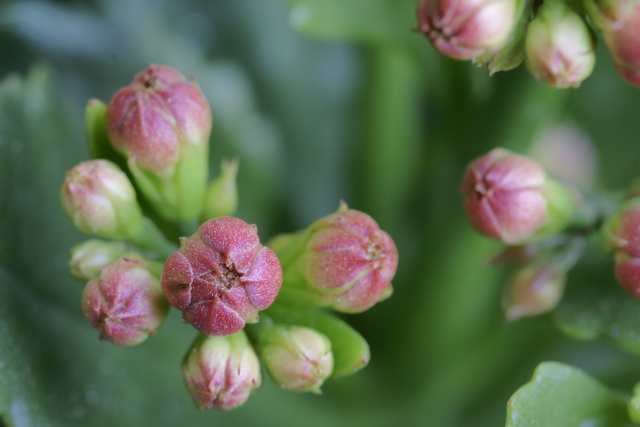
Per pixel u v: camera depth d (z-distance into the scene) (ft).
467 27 0.43
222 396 0.43
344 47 0.59
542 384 0.45
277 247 0.45
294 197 0.58
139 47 0.58
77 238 0.49
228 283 0.42
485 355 0.54
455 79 0.50
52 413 0.46
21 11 0.57
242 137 0.58
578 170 0.62
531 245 0.47
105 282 0.43
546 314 0.47
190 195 0.46
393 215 0.57
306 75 0.59
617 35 0.43
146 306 0.44
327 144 0.59
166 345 0.51
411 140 0.58
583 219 0.47
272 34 0.59
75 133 0.53
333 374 0.44
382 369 0.54
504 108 0.49
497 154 0.46
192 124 0.45
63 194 0.45
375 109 0.58
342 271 0.43
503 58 0.44
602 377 0.53
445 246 0.51
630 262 0.45
